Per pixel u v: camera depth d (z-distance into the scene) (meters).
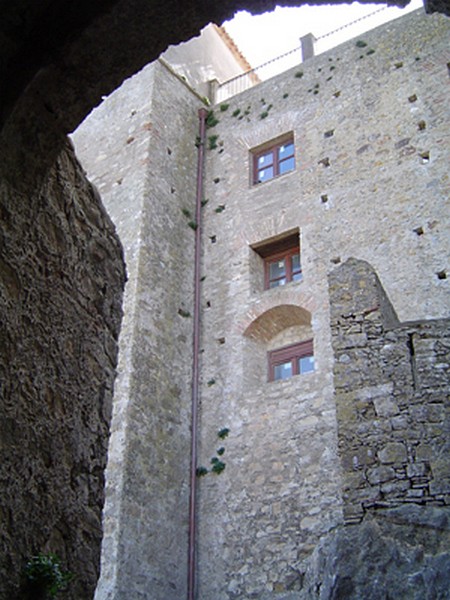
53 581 4.84
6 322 5.16
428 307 15.71
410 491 8.05
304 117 20.91
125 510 14.13
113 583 13.22
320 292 17.17
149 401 15.98
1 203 5.24
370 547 7.71
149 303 17.34
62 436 5.55
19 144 5.36
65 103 5.62
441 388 8.73
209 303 18.92
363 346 9.41
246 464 15.73
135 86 22.12
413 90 19.34
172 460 15.88
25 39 5.45
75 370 5.90
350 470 8.46
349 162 19.12
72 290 6.10
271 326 18.03
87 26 5.41
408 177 17.89
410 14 20.84
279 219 19.28
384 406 8.80
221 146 22.19
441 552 7.38
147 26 5.66
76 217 6.37
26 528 4.96
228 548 14.85
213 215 20.66
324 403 15.46
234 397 16.91
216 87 24.69
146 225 18.47
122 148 20.88
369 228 17.61
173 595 14.30
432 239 16.61
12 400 5.09
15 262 5.36
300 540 14.05
